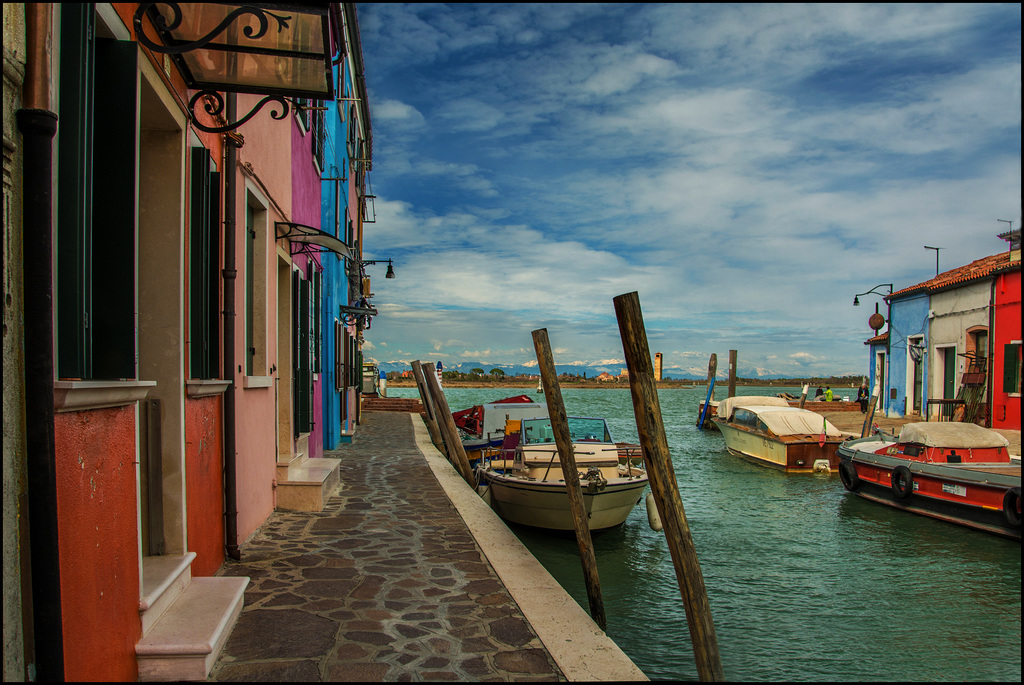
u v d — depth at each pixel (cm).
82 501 281
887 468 1438
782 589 896
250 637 414
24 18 245
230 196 561
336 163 1638
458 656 398
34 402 241
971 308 2298
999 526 1166
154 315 444
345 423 1930
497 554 628
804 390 3612
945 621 779
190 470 479
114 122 333
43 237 245
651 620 760
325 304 1562
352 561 604
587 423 1263
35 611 239
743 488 1741
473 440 1719
